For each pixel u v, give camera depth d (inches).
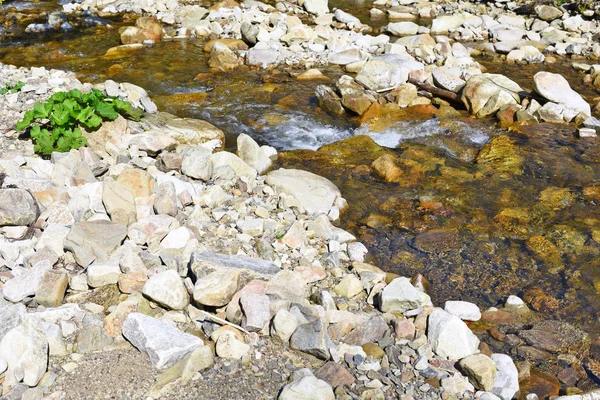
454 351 97.0
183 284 102.7
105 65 225.0
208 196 129.5
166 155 142.1
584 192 147.9
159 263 109.0
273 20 270.5
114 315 97.6
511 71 234.2
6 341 87.9
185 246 111.9
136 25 264.2
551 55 254.4
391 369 94.6
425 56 239.5
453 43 266.1
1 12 295.3
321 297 106.5
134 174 127.0
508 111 183.9
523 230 134.3
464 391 91.9
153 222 115.2
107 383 88.0
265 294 102.5
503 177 153.8
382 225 135.3
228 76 217.3
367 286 112.1
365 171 155.5
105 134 149.3
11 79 181.6
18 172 127.9
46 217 116.6
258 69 225.9
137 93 179.0
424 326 102.5
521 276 121.3
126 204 119.2
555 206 142.6
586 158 162.7
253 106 191.3
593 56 251.8
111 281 104.8
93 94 153.3
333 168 156.4
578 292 117.3
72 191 124.3
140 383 88.4
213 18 278.4
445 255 126.6
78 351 92.6
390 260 124.8
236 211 127.9
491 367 93.5
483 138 174.7
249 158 153.9
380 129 178.2
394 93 195.3
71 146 141.9
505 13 307.3
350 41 252.2
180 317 100.0
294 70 225.6
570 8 301.0
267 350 95.7
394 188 148.9
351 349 96.5
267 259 114.1
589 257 126.3
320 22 287.6
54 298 100.3
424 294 110.7
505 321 110.0
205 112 185.8
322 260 118.0
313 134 176.4
